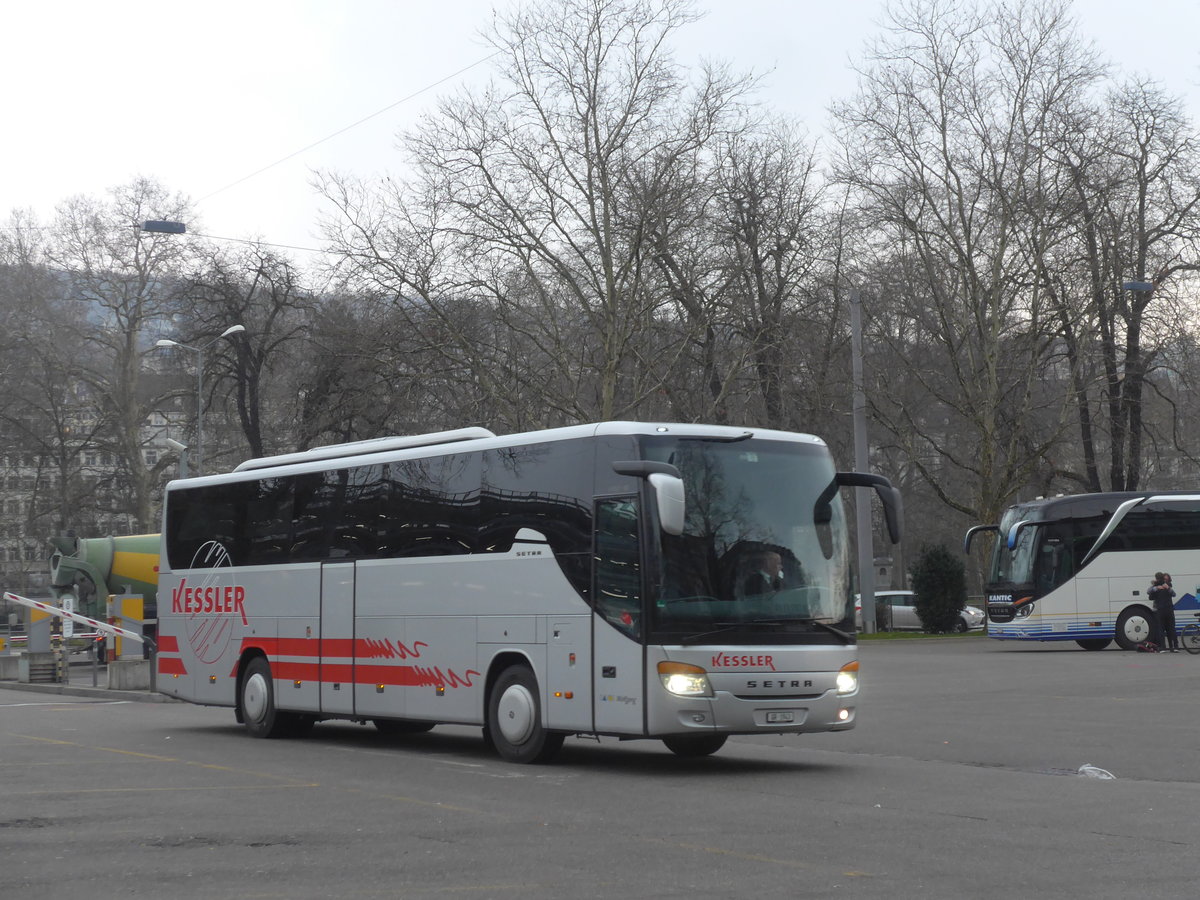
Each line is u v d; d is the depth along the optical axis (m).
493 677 15.84
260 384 64.19
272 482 19.67
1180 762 14.93
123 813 11.34
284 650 19.05
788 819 10.91
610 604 14.33
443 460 16.83
